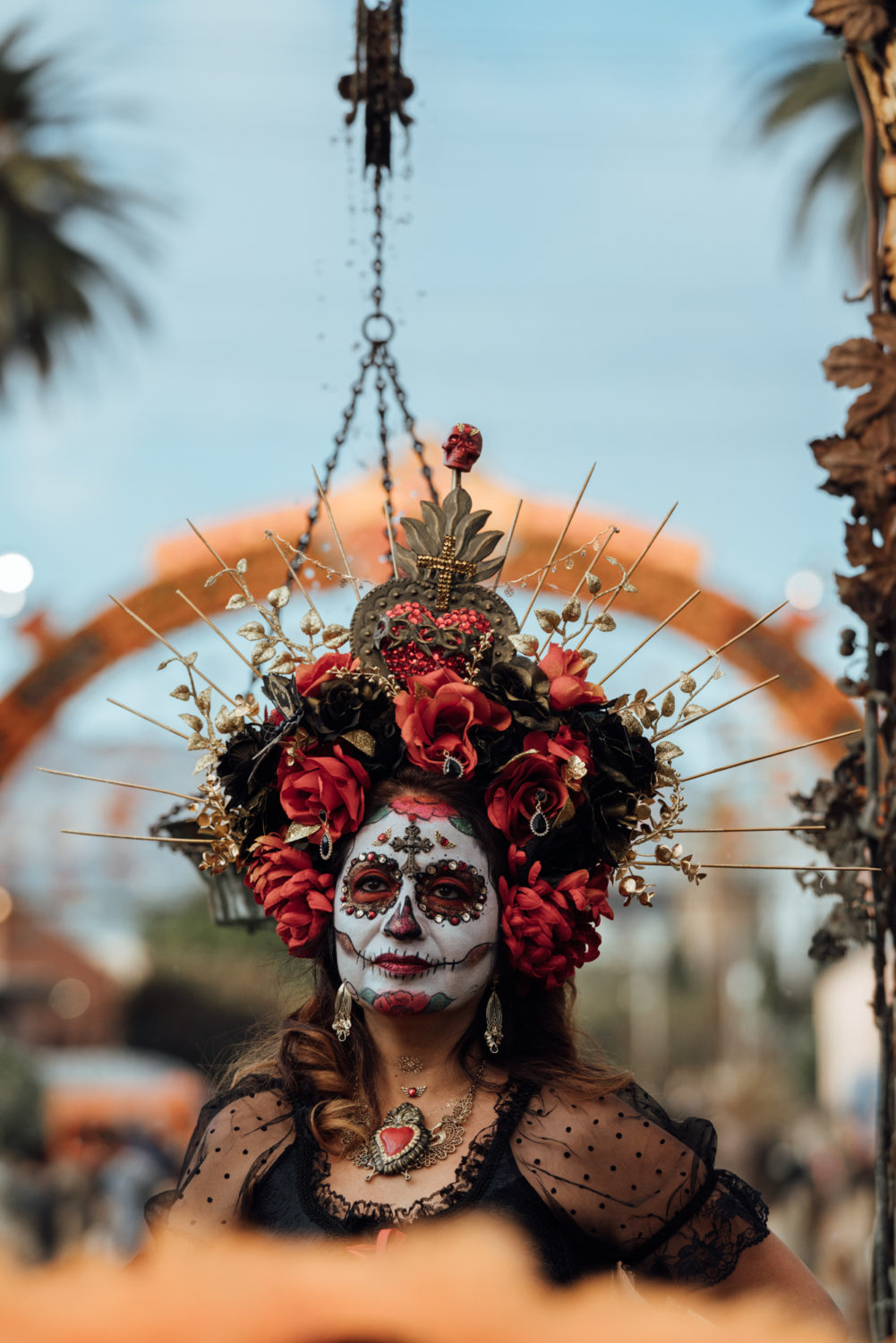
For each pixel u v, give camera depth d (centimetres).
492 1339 50
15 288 1254
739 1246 233
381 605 261
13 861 1803
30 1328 46
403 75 331
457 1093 235
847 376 269
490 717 245
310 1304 48
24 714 813
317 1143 234
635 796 248
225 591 707
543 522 721
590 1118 232
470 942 234
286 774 248
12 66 1227
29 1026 2686
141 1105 1691
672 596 746
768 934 3002
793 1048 2947
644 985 4075
